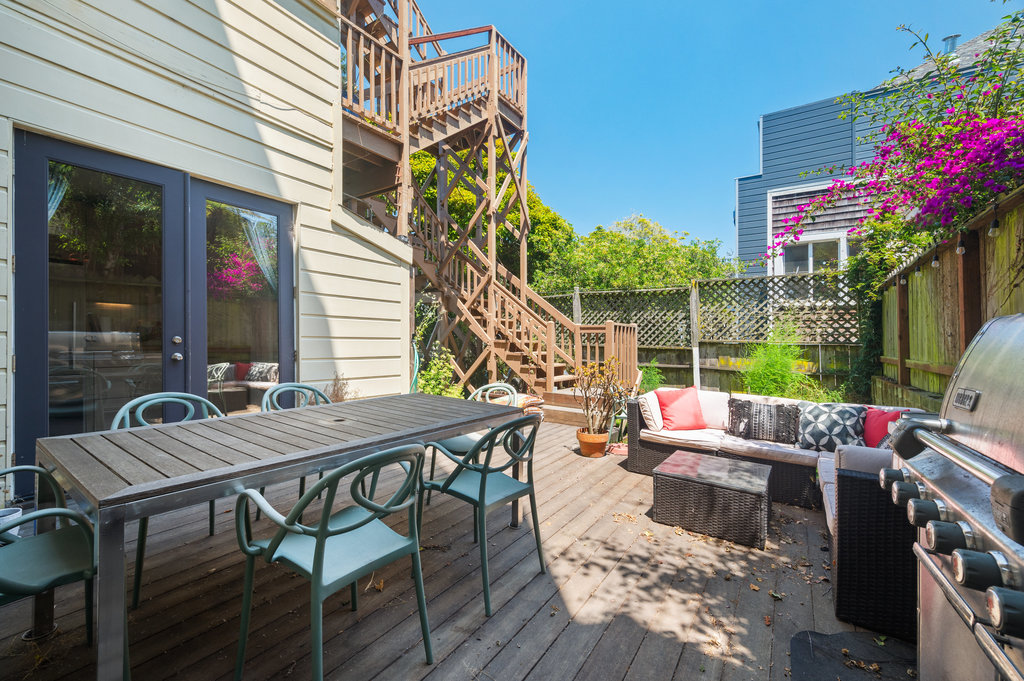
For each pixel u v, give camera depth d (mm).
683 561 2418
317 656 1363
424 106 5906
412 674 1573
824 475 2820
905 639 1804
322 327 4199
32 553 1510
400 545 1641
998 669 774
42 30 2666
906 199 4047
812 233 9430
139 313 3111
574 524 2865
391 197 7219
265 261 3844
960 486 1010
